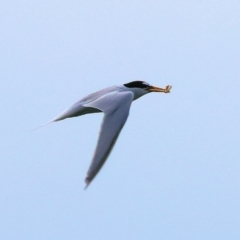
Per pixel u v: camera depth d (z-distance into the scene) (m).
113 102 17.30
